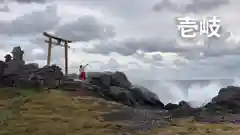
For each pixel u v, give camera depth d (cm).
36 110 1360
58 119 1227
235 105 1521
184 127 1155
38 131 1061
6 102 1505
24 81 1819
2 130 1077
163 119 1343
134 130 1106
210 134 1023
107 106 1540
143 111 1544
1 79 1898
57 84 1942
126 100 1878
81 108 1438
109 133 1052
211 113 1458
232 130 1089
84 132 1059
